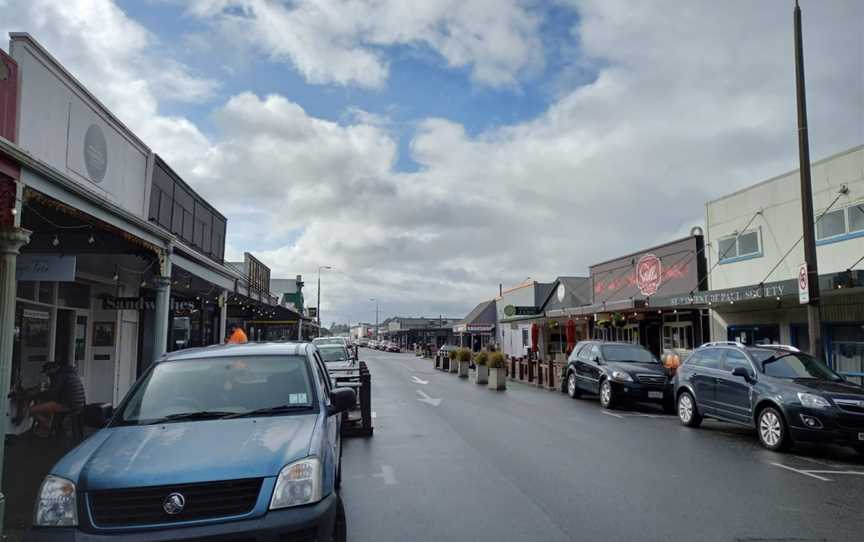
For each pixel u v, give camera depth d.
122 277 13.84
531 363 24.22
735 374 10.91
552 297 36.56
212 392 5.33
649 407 16.34
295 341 6.69
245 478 3.99
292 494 4.02
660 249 23.92
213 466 4.04
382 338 121.06
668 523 6.03
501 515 6.32
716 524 5.99
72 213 6.97
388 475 8.08
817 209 15.89
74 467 4.17
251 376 5.54
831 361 15.59
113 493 3.88
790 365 10.85
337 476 6.54
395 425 12.44
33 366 11.16
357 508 6.59
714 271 20.23
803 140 12.56
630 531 5.79
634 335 26.67
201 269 12.77
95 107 10.05
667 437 11.22
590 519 6.16
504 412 14.67
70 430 10.64
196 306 18.09
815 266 12.33
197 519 3.85
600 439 10.90
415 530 5.86
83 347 13.11
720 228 19.95
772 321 17.53
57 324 12.19
